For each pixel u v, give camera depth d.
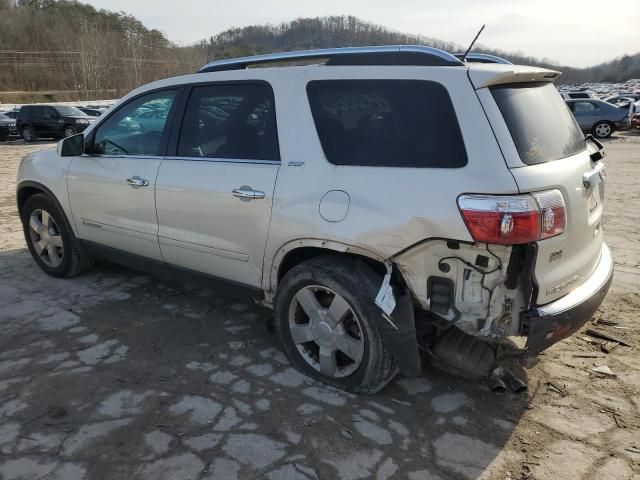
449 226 2.59
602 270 3.18
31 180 4.80
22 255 5.68
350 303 2.93
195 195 3.55
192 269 3.81
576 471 2.52
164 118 3.88
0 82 87.12
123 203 4.06
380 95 2.91
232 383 3.20
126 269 5.17
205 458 2.57
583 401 3.07
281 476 2.46
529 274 2.60
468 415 2.93
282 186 3.13
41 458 2.56
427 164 2.72
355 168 2.91
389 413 2.94
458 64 2.80
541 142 2.79
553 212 2.59
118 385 3.17
